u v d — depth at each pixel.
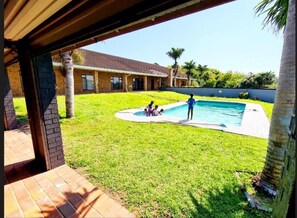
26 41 2.97
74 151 4.66
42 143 3.60
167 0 1.12
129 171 3.67
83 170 3.71
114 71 19.22
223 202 2.81
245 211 2.63
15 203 2.73
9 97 6.57
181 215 2.54
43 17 1.89
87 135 5.99
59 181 3.31
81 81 17.80
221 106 17.72
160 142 5.40
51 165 3.72
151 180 3.37
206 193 3.02
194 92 25.45
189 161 4.15
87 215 2.52
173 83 31.03
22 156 4.38
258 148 5.07
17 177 3.42
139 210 2.63
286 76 2.75
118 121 8.14
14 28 2.32
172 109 14.00
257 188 3.16
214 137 6.02
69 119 7.95
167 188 3.13
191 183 3.28
